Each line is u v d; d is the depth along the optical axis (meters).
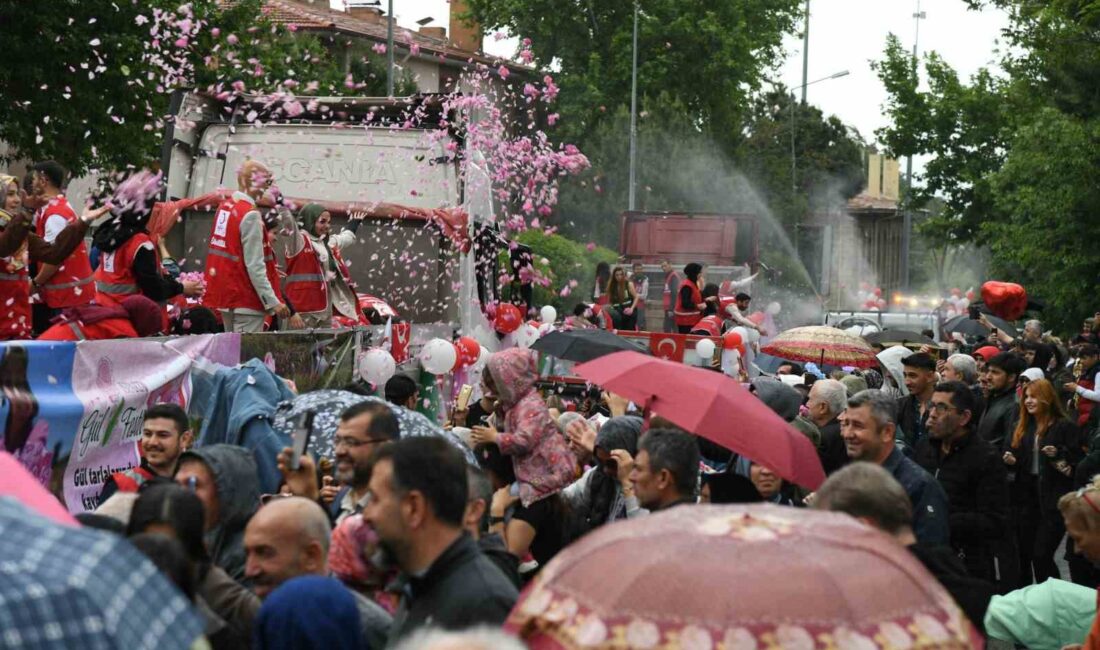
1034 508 10.27
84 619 2.52
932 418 7.88
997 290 21.09
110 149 19.83
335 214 13.67
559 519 7.31
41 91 19.08
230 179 13.88
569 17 51.72
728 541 2.97
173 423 6.02
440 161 13.97
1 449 5.92
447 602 3.92
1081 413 13.62
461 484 4.05
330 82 30.64
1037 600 6.56
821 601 2.81
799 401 8.29
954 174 39.44
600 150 43.88
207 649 2.83
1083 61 28.31
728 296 23.08
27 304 7.84
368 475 5.09
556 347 10.82
